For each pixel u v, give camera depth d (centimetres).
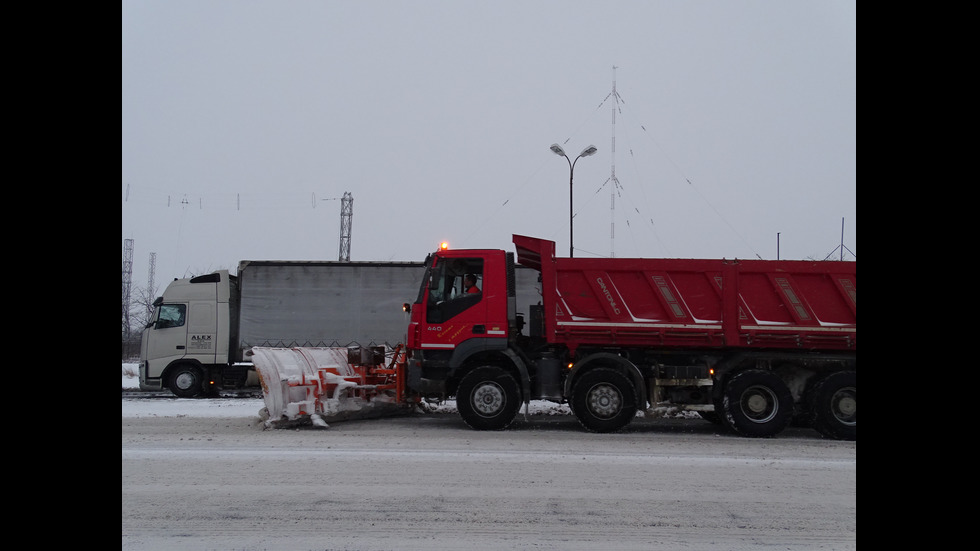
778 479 734
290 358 1112
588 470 764
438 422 1164
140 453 841
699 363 1073
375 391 1188
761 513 610
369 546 516
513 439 971
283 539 530
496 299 1072
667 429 1120
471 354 1063
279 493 656
